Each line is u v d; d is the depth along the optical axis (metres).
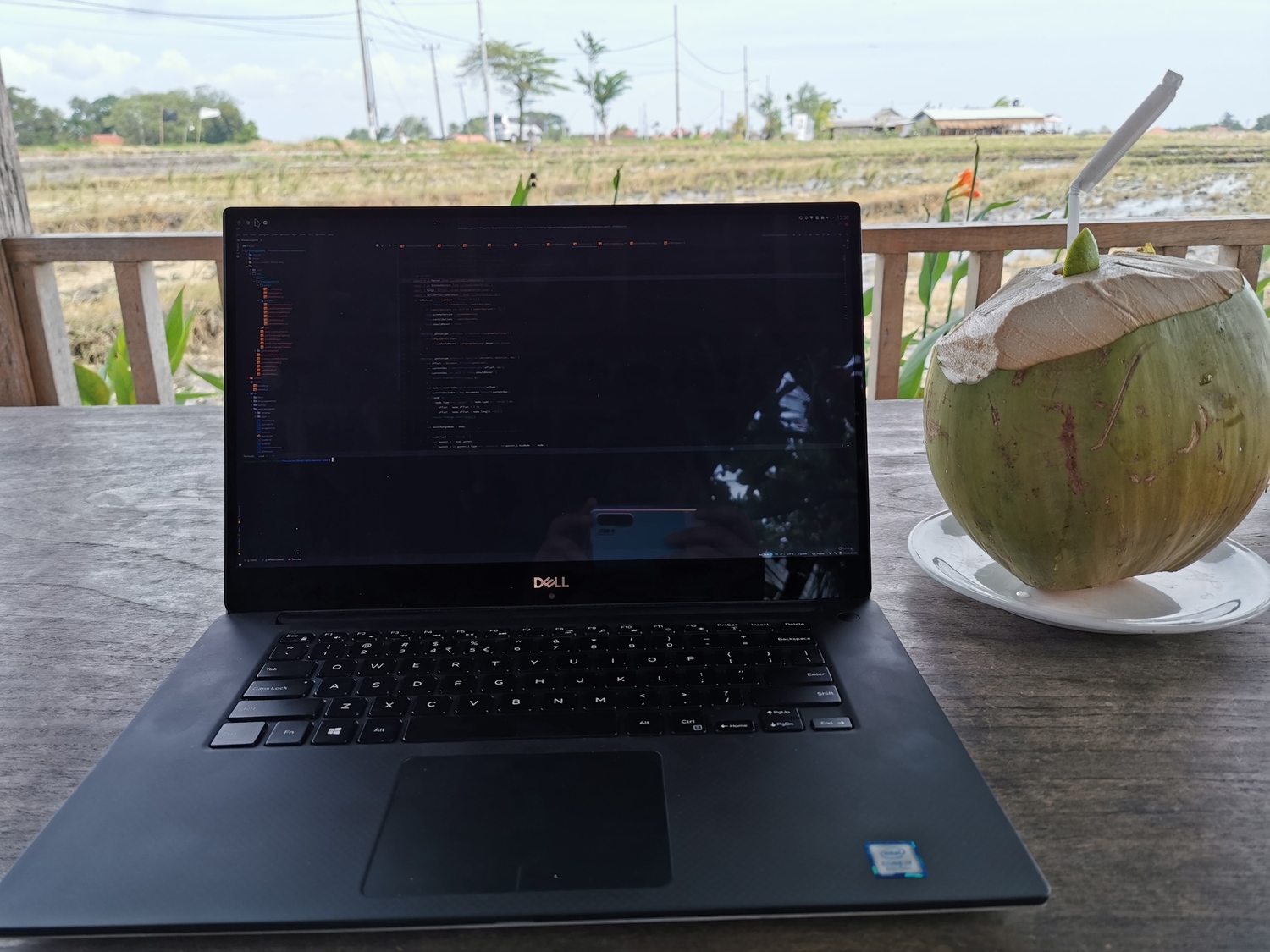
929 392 0.54
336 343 0.56
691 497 0.56
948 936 0.30
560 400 0.56
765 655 0.48
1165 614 0.51
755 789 0.37
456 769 0.39
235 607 0.54
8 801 0.38
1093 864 0.33
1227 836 0.35
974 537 0.53
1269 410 0.47
